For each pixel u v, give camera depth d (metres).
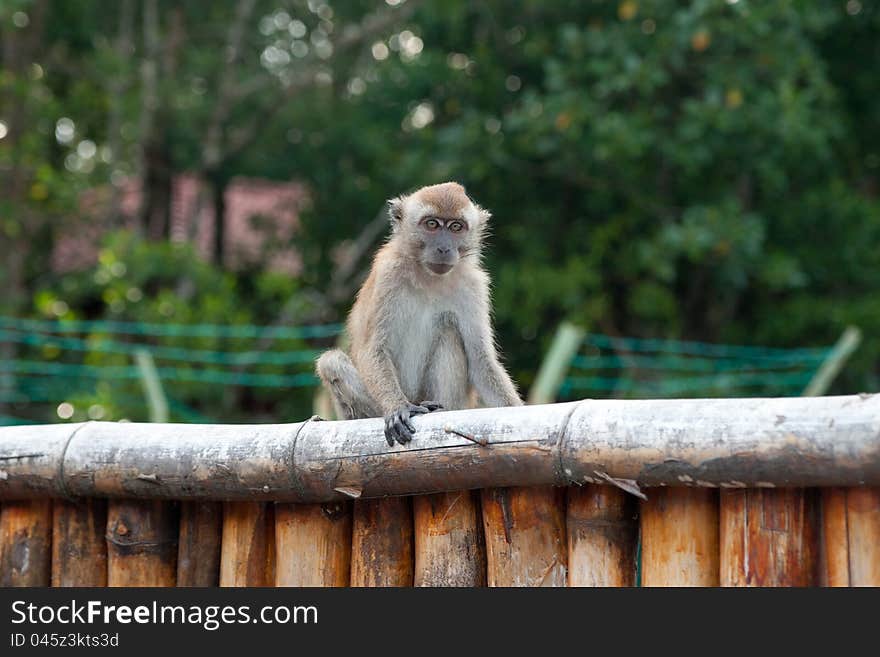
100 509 5.49
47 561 5.57
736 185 16.02
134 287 15.30
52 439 5.35
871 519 3.84
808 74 14.93
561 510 4.50
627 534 4.37
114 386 13.98
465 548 4.67
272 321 18.45
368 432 4.71
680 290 17.03
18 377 15.09
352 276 18.62
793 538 3.97
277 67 19.33
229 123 19.33
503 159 16.00
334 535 4.99
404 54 19.05
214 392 14.86
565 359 9.13
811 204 15.89
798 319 15.57
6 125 16.88
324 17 19.12
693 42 13.92
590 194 16.55
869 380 15.87
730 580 4.05
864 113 17.09
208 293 15.88
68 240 19.16
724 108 14.23
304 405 15.88
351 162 18.59
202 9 19.38
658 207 15.77
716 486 3.97
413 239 6.89
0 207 16.16
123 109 17.41
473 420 4.46
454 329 6.99
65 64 18.09
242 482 4.92
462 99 17.67
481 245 7.28
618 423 4.11
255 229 19.56
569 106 14.51
